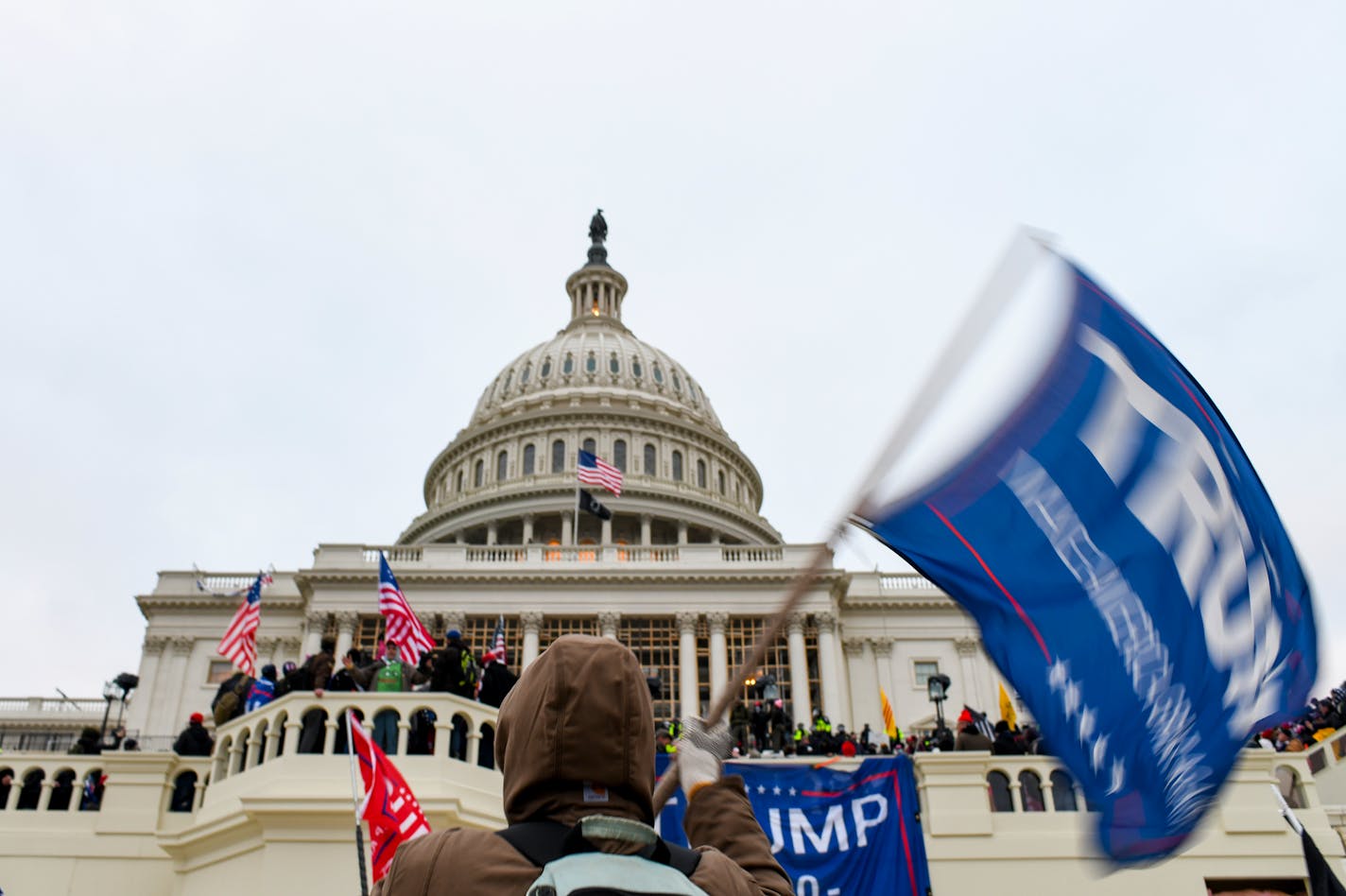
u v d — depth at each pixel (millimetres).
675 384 106000
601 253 125625
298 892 15273
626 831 2496
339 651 58719
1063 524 5961
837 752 25484
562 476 89250
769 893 2891
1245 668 5414
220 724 20047
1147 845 5215
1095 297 6246
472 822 16453
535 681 2953
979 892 16906
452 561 62219
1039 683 5758
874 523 6145
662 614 59719
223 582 66875
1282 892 16797
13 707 74062
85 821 18812
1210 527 5742
